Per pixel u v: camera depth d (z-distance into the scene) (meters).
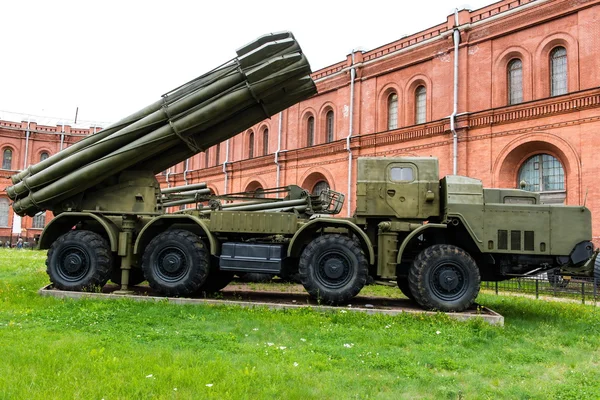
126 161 9.45
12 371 4.52
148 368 4.73
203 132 10.00
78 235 9.34
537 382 4.95
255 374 4.63
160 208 10.11
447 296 8.36
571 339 7.01
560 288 14.64
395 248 8.69
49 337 5.90
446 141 21.17
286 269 9.45
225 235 9.52
